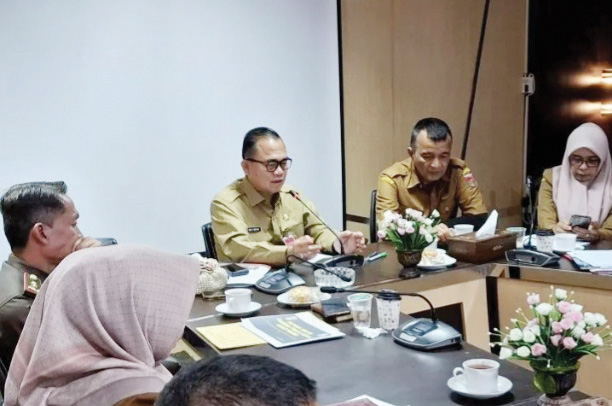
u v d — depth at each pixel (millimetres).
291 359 1771
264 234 3043
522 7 5027
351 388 1577
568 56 5020
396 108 4535
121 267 1224
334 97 4227
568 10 4957
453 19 4703
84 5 3422
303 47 4078
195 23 3727
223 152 3898
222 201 2982
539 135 5203
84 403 1141
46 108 3383
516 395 1514
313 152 4191
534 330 1464
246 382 662
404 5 4469
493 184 5062
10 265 1823
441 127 3438
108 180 3576
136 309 1221
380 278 2547
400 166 3639
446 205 3656
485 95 4934
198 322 2102
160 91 3670
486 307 2783
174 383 697
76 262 1221
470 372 1509
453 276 2664
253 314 2162
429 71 4633
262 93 3979
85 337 1197
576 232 3092
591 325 1468
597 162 3346
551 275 2623
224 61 3836
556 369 1428
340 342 1898
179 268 1293
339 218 4348
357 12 4262
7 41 3260
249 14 3881
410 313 2578
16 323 1698
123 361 1203
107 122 3545
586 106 5008
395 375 1651
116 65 3539
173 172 3756
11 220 1804
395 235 2635
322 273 2449
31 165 3375
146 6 3580
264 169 2941
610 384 2568
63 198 1849
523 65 5113
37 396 1167
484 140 4973
